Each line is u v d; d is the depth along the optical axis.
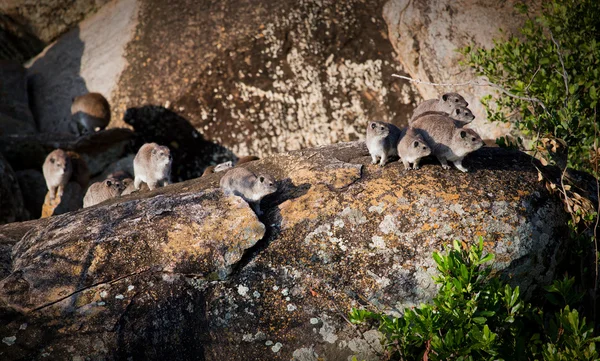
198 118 46.56
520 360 23.02
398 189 25.06
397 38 44.81
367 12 47.00
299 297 23.50
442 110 30.41
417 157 25.17
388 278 23.52
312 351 22.97
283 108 46.03
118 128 47.41
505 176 25.69
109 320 22.73
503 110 37.78
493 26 40.53
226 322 23.31
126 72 49.38
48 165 42.81
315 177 26.38
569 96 31.61
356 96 45.81
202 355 23.02
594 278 25.94
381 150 26.02
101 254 24.12
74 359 22.20
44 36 57.44
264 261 24.12
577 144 31.77
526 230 24.09
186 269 23.77
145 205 25.97
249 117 46.12
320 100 45.91
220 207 25.22
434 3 43.16
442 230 23.94
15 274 23.83
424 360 22.20
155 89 47.47
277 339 23.09
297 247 24.33
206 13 48.31
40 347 22.33
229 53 46.56
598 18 33.78
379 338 23.00
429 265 23.52
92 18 55.66
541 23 38.34
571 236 25.30
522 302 22.73
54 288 23.38
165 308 23.16
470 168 26.00
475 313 22.36
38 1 55.81
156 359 22.61
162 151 32.25
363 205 24.80
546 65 33.62
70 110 52.28
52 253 24.34
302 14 46.91
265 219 25.25
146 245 24.28
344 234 24.34
